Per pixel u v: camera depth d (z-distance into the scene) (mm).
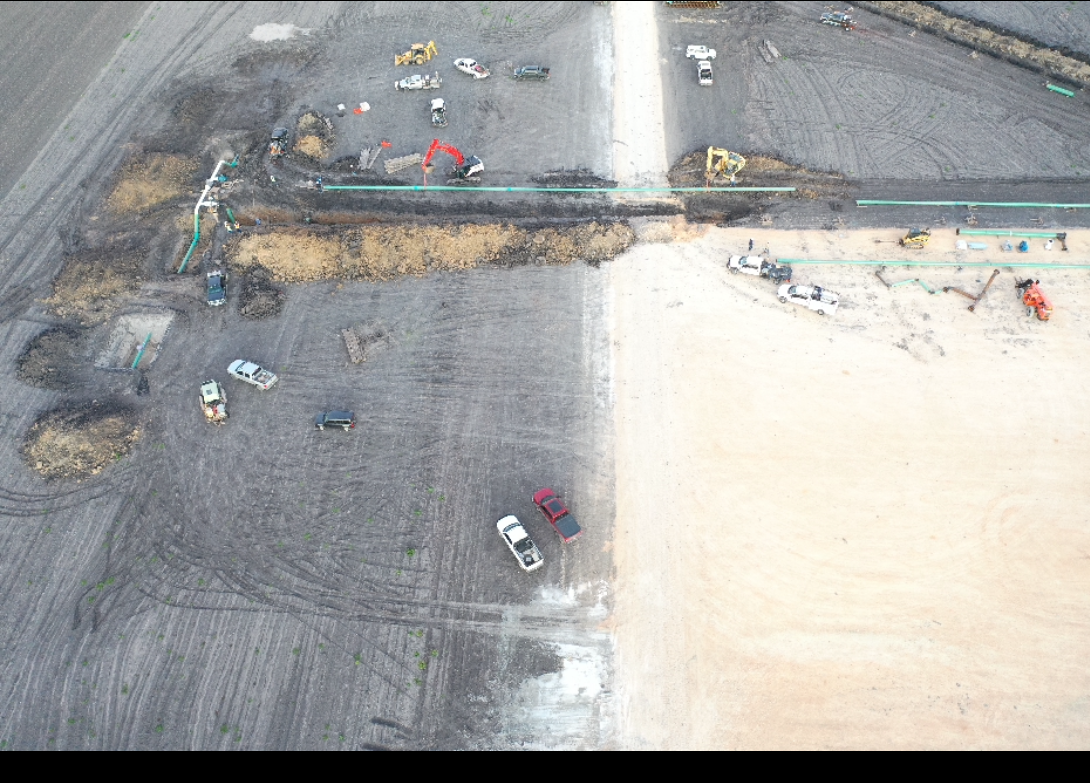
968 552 48812
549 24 85875
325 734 42844
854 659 45000
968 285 62344
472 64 79062
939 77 79312
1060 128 73938
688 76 79562
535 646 45875
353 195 69250
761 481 52000
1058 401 55438
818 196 69000
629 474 52500
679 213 67812
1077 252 64250
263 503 51562
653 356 58375
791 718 43125
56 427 54375
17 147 73625
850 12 87000
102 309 62000
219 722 43219
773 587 47656
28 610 47219
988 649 45250
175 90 79062
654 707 43656
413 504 51469
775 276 62406
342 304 62031
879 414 55031
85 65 81625
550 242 64750
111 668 45094
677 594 47500
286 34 85250
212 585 48219
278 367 58312
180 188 70250
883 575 48031
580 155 72062
